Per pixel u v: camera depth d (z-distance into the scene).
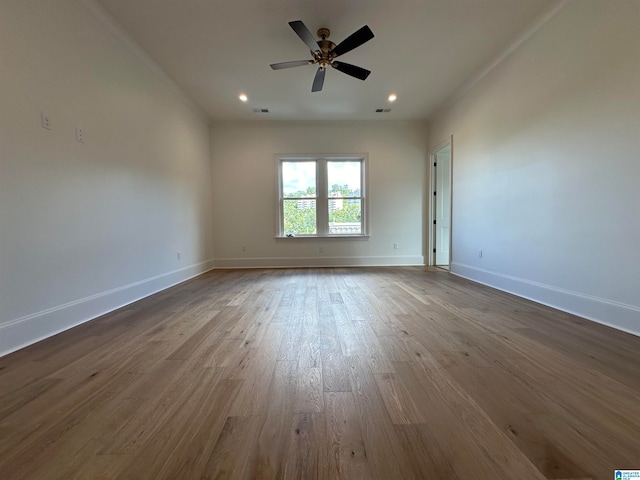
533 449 0.96
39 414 1.17
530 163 2.87
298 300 3.01
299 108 4.77
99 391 1.33
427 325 2.20
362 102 4.55
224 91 4.11
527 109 2.90
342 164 5.57
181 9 2.54
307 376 1.46
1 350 1.74
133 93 3.05
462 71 3.61
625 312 2.03
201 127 4.93
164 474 0.88
